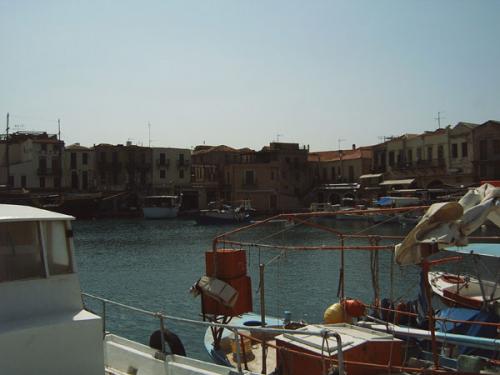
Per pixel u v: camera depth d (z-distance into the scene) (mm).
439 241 7184
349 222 81875
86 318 6801
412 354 11203
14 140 94750
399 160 88812
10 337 6270
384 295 27047
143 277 36188
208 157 111625
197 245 55844
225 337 13484
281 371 9039
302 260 41094
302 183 104188
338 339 6777
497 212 7715
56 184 94438
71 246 7367
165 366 8438
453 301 15555
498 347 8820
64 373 6582
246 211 88812
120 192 97312
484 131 73500
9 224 6883
